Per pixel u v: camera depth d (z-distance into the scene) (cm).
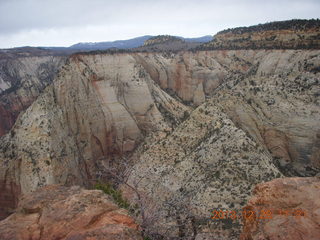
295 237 805
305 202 921
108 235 826
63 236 871
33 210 1002
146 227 1031
